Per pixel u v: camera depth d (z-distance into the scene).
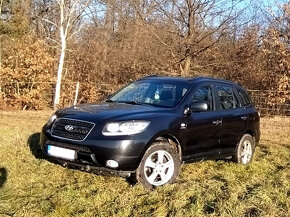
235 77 20.08
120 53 23.95
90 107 5.92
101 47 24.14
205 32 16.19
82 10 18.89
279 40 17.91
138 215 4.48
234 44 20.16
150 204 4.84
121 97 6.72
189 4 15.58
